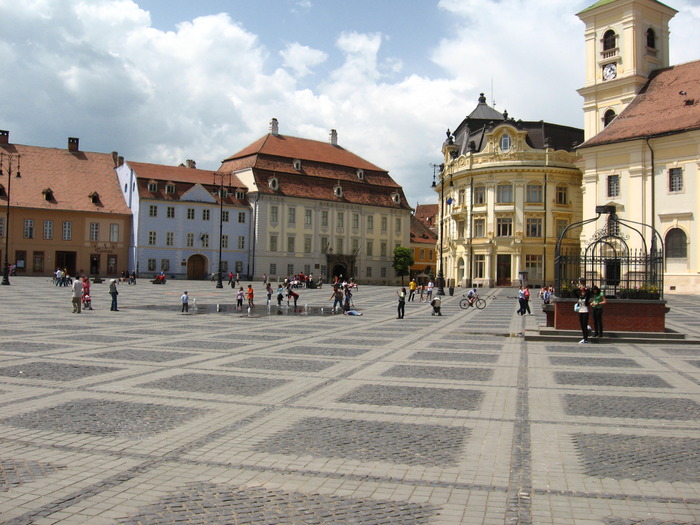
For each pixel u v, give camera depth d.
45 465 7.68
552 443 8.81
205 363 15.64
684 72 58.03
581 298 21.12
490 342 21.34
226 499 6.66
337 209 101.31
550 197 76.62
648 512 6.43
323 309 38.62
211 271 90.62
